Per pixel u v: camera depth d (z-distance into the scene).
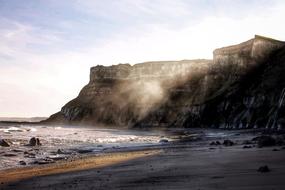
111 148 43.06
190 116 152.25
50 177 19.78
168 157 27.31
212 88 155.62
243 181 12.70
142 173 18.28
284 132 57.84
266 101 110.88
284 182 12.02
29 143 45.28
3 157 31.30
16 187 16.62
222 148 33.00
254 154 23.06
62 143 50.19
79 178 18.48
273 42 143.25
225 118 129.00
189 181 13.89
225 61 158.38
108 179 17.06
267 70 125.81
